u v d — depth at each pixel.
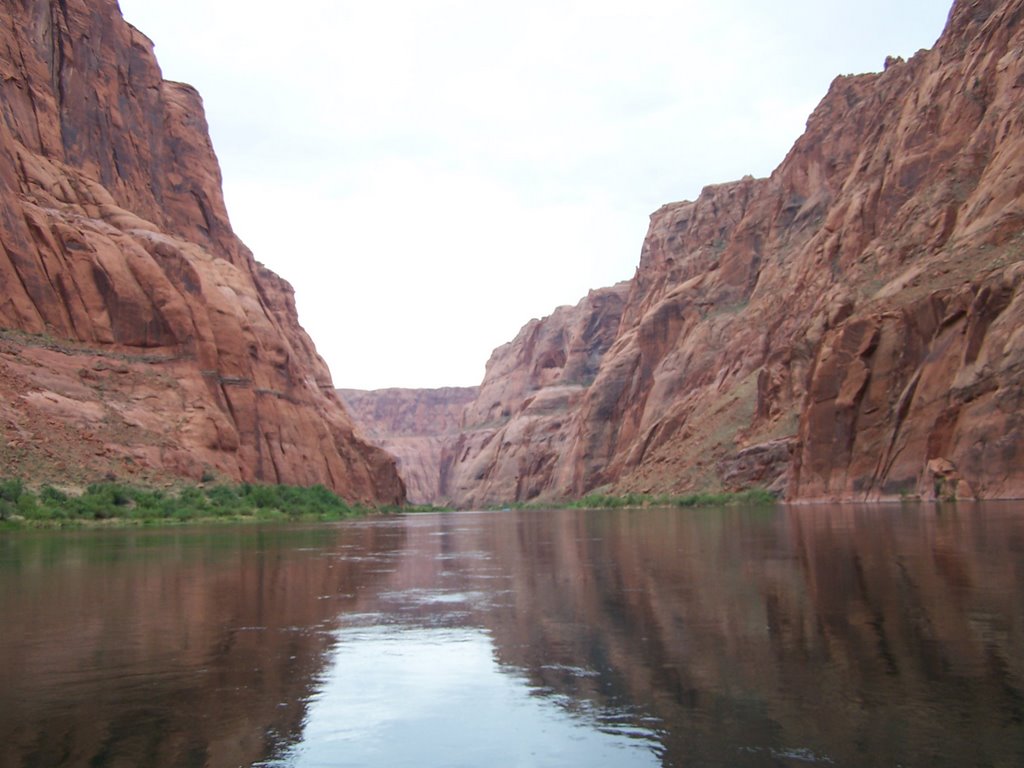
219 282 86.31
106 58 86.62
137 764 6.11
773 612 11.21
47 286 64.44
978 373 41.09
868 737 6.14
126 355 67.81
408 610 13.11
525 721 7.02
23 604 14.02
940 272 49.72
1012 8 65.50
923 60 86.50
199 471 63.28
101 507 48.00
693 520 42.09
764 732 6.39
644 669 8.53
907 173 70.69
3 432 51.16
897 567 15.00
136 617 12.60
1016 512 28.77
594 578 16.75
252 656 9.77
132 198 85.81
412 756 6.29
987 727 6.24
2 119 67.44
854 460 49.12
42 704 7.75
